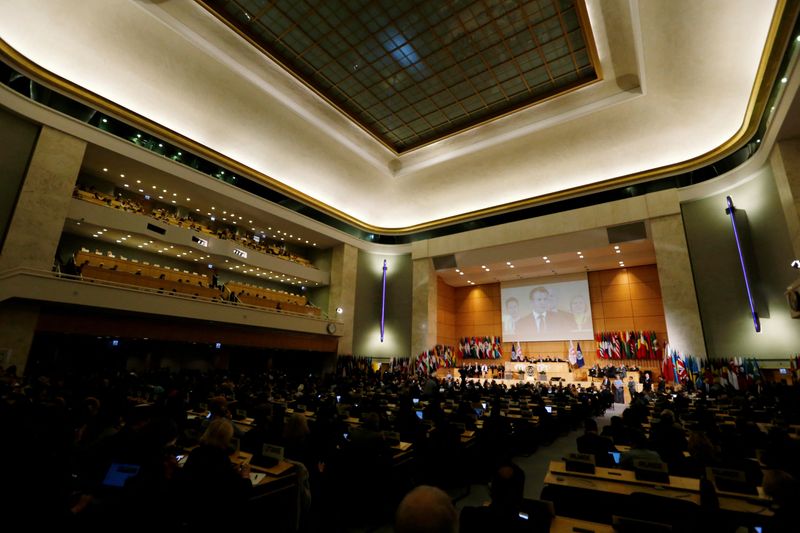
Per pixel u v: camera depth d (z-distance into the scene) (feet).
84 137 51.24
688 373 56.29
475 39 54.60
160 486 8.22
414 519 3.96
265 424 17.15
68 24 47.83
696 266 60.13
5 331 41.75
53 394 26.58
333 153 76.33
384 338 89.56
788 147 45.70
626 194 67.36
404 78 61.93
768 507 10.95
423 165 81.97
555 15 50.42
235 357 80.33
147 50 52.44
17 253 44.29
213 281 67.00
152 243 62.69
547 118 66.90
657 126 60.85
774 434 17.87
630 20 48.83
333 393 42.22
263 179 72.08
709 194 60.39
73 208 51.01
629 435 19.42
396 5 50.03
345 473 16.15
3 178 44.88
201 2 48.98
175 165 60.80
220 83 58.59
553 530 9.30
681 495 11.80
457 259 86.33
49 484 7.79
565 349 88.43
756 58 46.93
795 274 47.19
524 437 26.73
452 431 19.95
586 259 81.46
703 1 41.81
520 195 78.18
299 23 52.75
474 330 101.14
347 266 88.22
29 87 47.26
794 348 49.14
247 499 9.03
